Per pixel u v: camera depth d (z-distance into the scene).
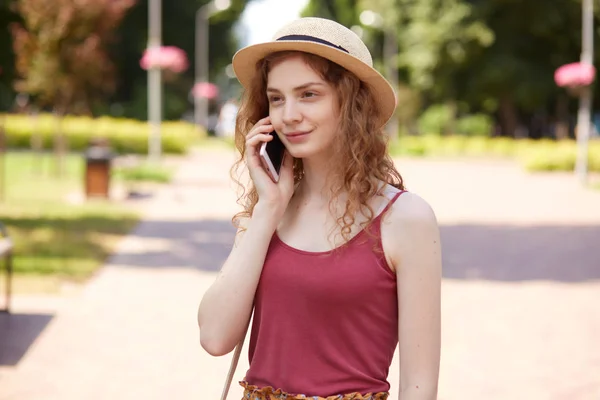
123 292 10.00
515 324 8.79
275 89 2.52
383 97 2.53
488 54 52.41
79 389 6.54
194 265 11.96
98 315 8.87
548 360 7.48
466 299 10.02
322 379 2.43
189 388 6.59
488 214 19.44
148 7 61.59
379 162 2.54
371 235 2.42
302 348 2.44
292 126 2.50
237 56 2.59
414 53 52.47
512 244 14.72
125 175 25.66
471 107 56.56
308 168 2.58
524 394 6.56
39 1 23.61
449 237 15.53
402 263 2.42
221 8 57.94
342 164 2.49
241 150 2.74
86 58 24.12
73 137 38.22
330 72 2.47
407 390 2.42
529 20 51.03
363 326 2.42
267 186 2.54
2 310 8.91
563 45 51.16
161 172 26.72
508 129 54.72
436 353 2.45
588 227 17.16
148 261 12.17
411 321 2.42
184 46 65.56
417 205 2.45
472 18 50.84
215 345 2.53
